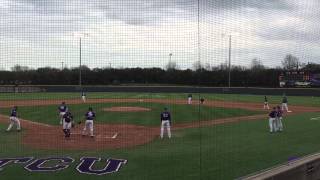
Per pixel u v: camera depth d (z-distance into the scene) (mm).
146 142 19281
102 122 27516
